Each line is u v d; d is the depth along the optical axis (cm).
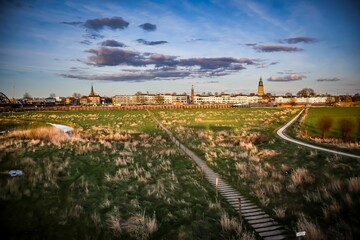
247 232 1600
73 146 3484
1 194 1898
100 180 2395
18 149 3116
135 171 2608
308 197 1989
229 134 5431
